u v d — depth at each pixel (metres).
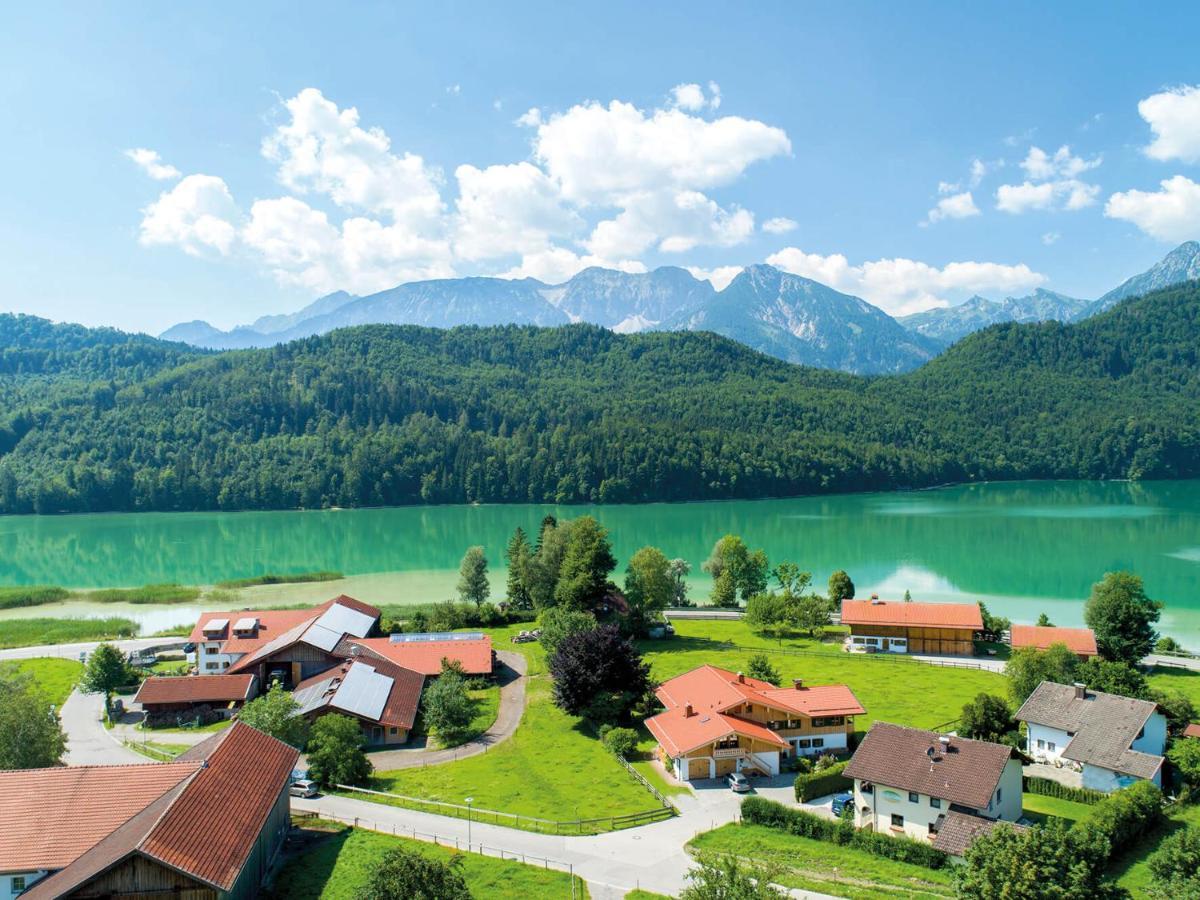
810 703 74.12
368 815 59.53
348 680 83.69
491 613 128.00
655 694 83.12
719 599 140.50
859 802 59.41
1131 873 49.09
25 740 59.50
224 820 45.66
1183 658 105.19
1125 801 54.81
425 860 39.25
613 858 51.97
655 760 72.75
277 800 52.50
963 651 109.06
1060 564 165.12
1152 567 160.00
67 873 42.50
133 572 177.88
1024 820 58.09
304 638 96.25
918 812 56.00
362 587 158.88
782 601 121.06
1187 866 43.25
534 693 93.62
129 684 97.19
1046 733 71.06
